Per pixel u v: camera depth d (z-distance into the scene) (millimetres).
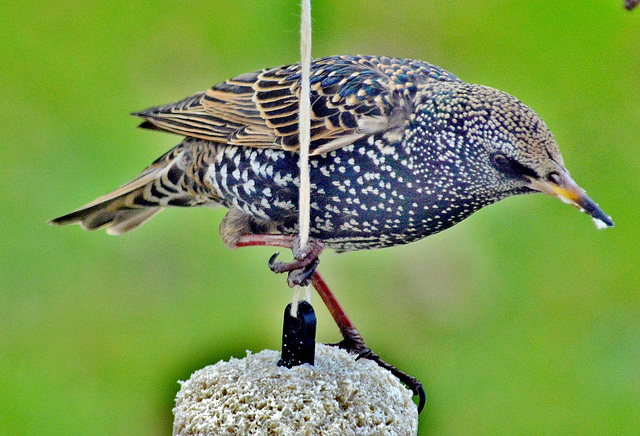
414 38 4523
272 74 3740
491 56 4516
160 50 4453
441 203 3699
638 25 4645
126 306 3945
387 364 3721
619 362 3934
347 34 4430
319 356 3652
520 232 4047
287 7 4457
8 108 4281
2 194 4051
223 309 3938
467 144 3688
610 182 4176
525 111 3684
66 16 4594
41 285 3949
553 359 3939
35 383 3910
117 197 3764
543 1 4625
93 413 3893
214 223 3977
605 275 3969
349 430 3621
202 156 3744
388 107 3701
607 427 3914
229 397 3629
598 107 4355
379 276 3947
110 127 4258
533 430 3912
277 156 3719
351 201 3707
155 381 3910
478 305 3947
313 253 3701
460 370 3926
